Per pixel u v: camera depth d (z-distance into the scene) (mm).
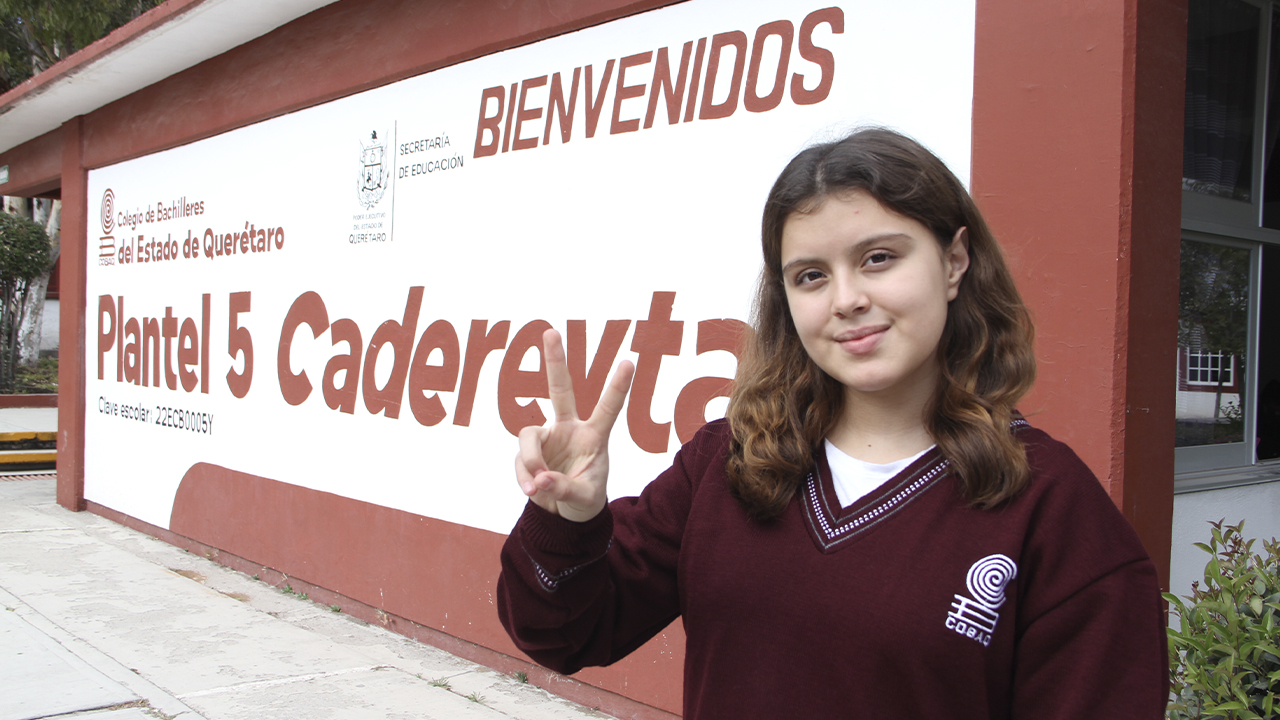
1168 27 2422
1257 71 3758
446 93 4512
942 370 1231
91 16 13648
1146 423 2385
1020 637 1096
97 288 7789
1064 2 2438
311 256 5355
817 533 1181
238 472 5969
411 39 4648
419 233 4645
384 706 3766
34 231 15742
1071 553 1079
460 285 4410
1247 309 3693
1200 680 2193
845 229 1168
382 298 4859
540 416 3996
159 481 6895
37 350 17609
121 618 4941
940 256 1199
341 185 5152
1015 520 1093
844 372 1190
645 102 3602
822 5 3027
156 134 6812
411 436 4656
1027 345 1253
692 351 3404
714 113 3359
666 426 3463
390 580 4773
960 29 2674
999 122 2564
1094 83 2379
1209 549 2555
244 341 5918
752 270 3238
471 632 4328
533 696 3918
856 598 1112
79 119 7891
